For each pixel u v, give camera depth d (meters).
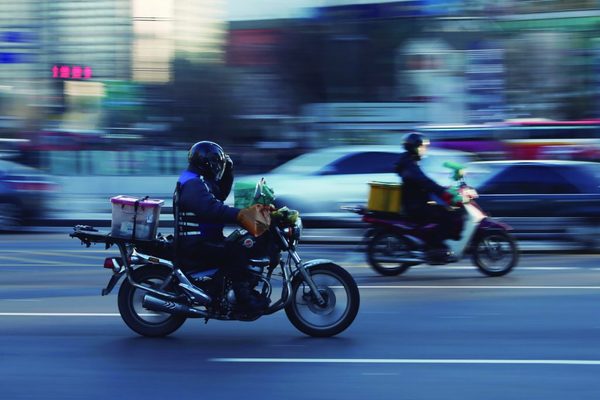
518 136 31.53
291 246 8.34
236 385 6.70
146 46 53.53
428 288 11.68
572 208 16.28
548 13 49.22
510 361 7.45
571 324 9.08
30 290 11.52
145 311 8.45
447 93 50.00
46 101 51.53
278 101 50.28
